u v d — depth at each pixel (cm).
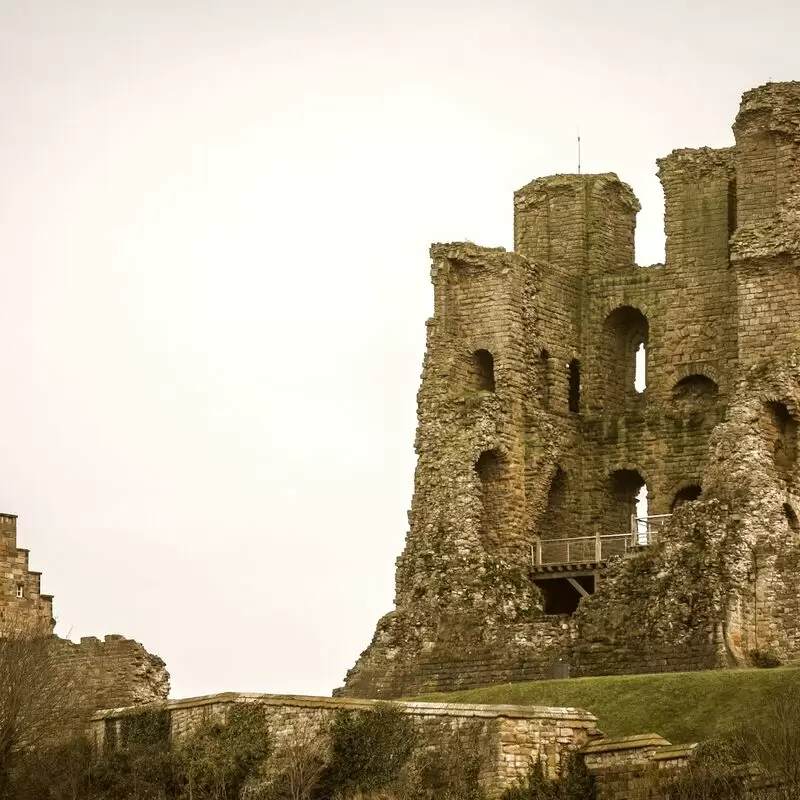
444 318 13412
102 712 11512
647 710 10931
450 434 13200
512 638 12625
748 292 12962
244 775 10738
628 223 14025
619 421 13562
